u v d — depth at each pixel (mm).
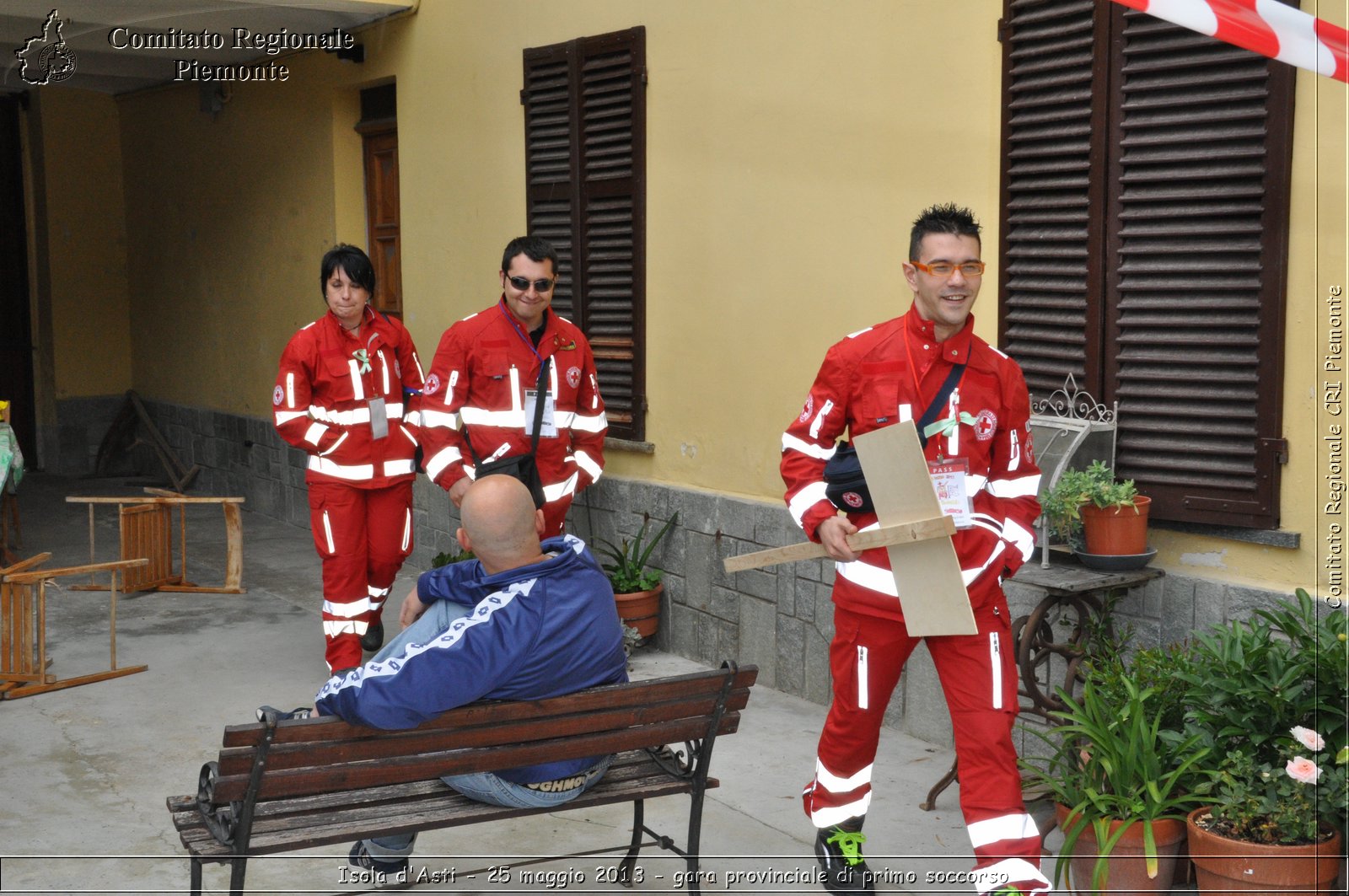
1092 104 3957
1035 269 4188
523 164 6598
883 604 3236
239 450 9727
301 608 6801
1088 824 3271
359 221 8250
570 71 6137
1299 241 3535
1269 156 3566
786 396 5195
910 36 4559
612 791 3268
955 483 3178
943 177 4488
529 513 3029
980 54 4320
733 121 5328
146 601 6977
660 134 5723
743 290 5359
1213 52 3660
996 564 3221
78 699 5281
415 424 5375
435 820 3035
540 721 3020
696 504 5660
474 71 6898
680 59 5570
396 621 6609
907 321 3227
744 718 5008
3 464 6672
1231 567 3773
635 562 5875
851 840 3514
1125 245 3924
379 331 5277
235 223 9430
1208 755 3312
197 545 8438
